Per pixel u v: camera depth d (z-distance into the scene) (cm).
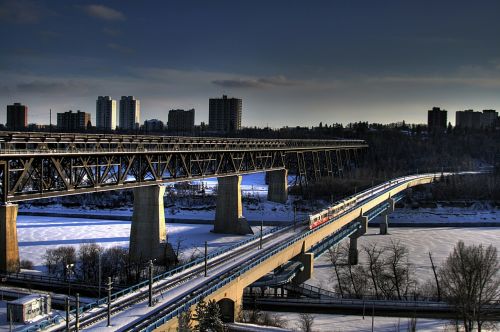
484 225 18200
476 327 7738
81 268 9419
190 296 6109
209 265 7788
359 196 15688
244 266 7488
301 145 18862
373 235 15875
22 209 18625
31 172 7844
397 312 8462
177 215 17438
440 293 9381
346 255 12675
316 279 10594
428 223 18325
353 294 9450
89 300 7719
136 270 9444
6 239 7619
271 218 17050
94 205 18925
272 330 6725
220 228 14100
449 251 13288
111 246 12194
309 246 10294
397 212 19688
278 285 8712
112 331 5044
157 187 10406
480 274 7931
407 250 13300
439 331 7525
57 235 13800
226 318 7012
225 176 12838
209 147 12494
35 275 8719
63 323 5406
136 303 5947
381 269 10462
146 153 9712
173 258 10381
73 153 8019
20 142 7188
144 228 10431
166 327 5388
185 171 11194
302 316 7769
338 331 7444
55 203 19288
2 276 7669
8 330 5928
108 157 9112
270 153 16438
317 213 11719
